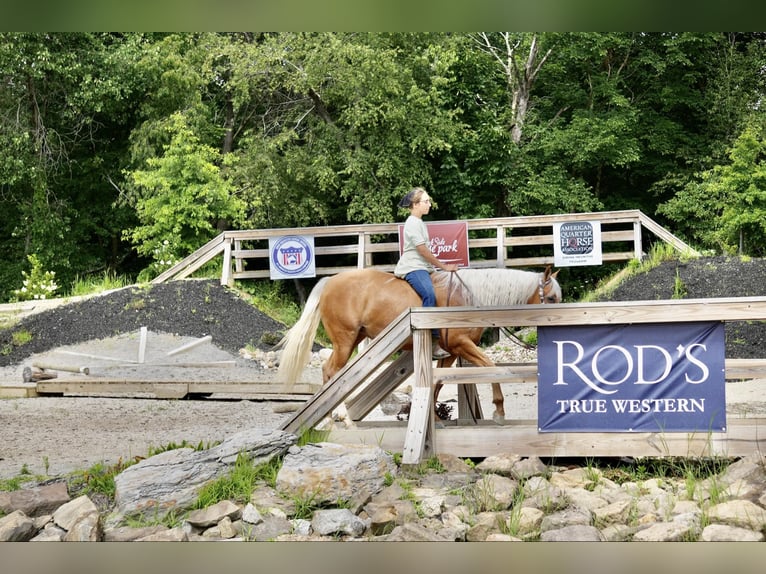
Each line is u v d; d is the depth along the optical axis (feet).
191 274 64.75
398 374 26.02
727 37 86.28
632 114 79.82
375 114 69.26
